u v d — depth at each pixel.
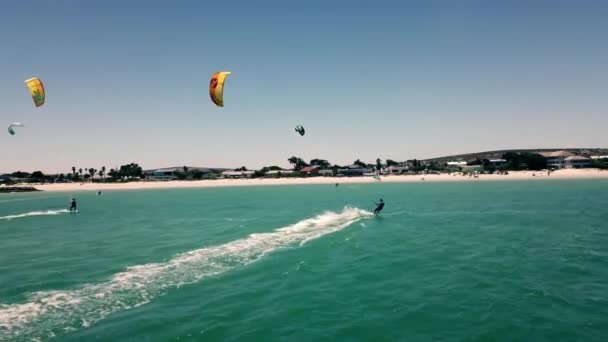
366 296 14.59
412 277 17.08
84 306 13.70
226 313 12.95
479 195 67.94
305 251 22.33
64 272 18.66
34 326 11.99
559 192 71.00
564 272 17.80
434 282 16.34
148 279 16.92
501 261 19.92
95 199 86.69
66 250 24.66
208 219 40.50
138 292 15.17
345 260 20.17
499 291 15.13
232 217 41.84
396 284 16.06
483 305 13.62
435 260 20.17
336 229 30.80
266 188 128.50
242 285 15.93
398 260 20.17
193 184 158.75
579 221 34.09
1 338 11.12
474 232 29.00
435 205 51.16
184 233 30.59
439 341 10.88
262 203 62.00
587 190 75.81
